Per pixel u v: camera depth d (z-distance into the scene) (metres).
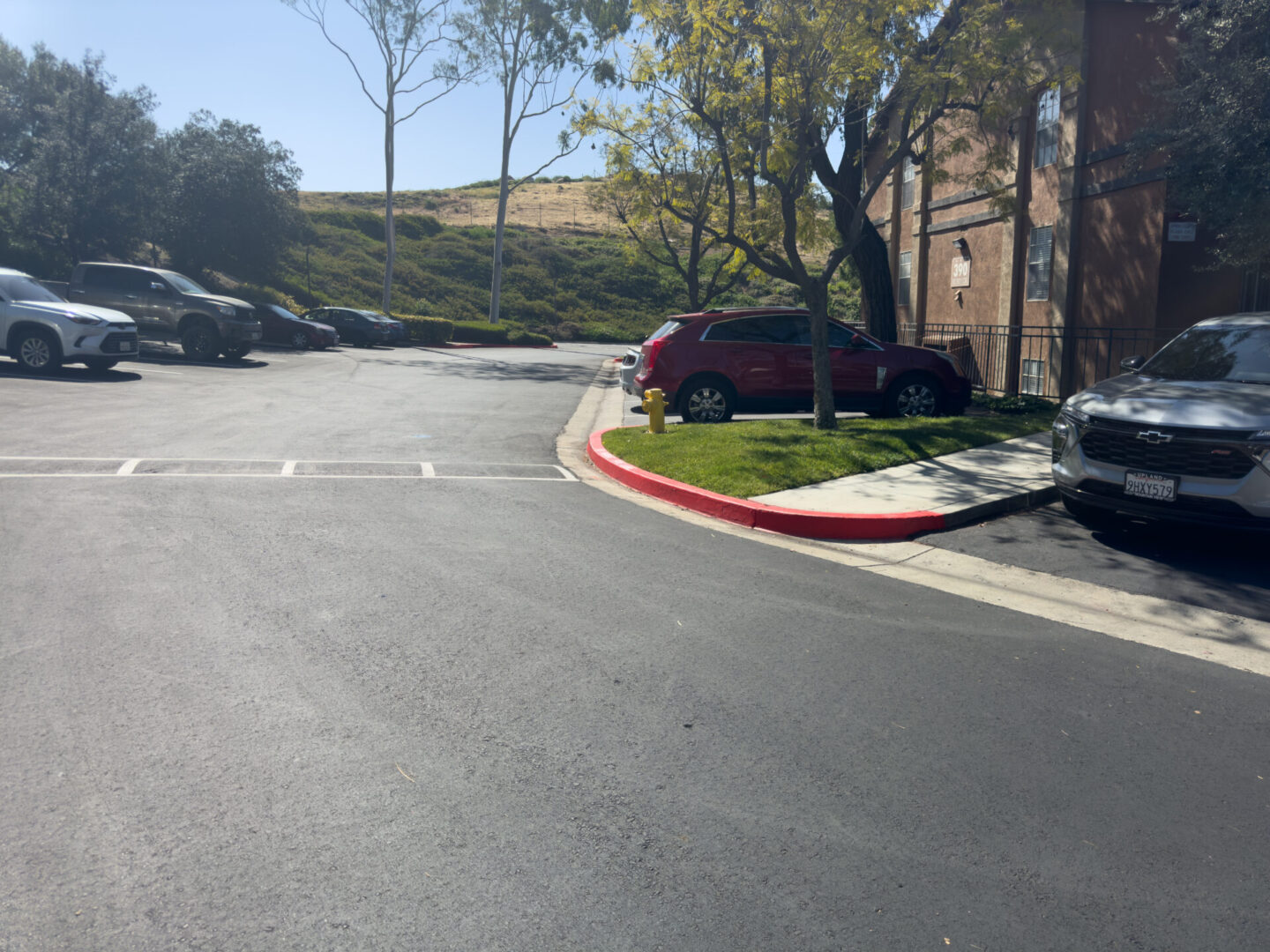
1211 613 5.98
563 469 10.57
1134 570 6.89
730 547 7.30
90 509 7.71
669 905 2.92
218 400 15.56
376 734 3.99
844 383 13.91
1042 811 3.52
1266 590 6.46
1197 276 15.09
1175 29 13.98
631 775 3.71
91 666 4.58
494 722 4.14
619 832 3.31
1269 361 7.93
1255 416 6.76
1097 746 4.07
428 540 7.14
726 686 4.60
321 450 11.04
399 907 2.88
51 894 2.88
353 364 25.97
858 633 5.42
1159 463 7.08
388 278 41.44
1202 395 7.30
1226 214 10.98
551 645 5.06
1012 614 5.88
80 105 32.66
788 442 10.90
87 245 32.72
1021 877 3.11
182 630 5.08
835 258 12.26
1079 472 7.68
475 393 18.94
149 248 41.69
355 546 6.91
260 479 9.26
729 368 13.70
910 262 25.28
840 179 17.45
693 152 14.54
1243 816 3.52
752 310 14.02
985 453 10.88
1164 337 15.23
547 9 39.00
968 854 3.23
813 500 8.49
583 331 53.06
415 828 3.30
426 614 5.49
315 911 2.85
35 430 11.59
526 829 3.31
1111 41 16.38
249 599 5.64
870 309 18.33
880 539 7.76
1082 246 17.23
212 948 2.67
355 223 62.06
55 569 6.07
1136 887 3.07
